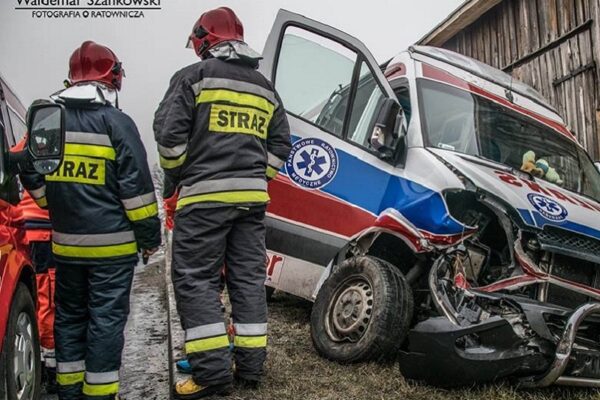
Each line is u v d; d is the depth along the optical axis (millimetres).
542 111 5371
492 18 10922
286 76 4730
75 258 3117
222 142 3293
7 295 2686
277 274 4613
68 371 3209
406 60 5117
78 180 3094
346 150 4504
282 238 4574
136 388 3852
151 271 8586
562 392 3463
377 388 3434
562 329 3342
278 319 5059
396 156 4352
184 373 3461
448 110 4742
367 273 3900
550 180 4738
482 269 4000
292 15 4770
